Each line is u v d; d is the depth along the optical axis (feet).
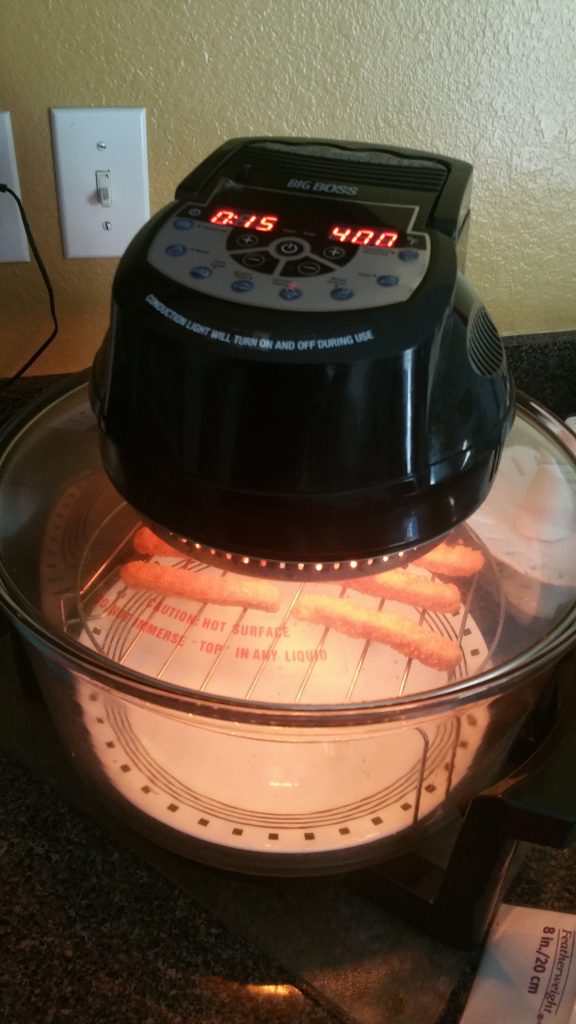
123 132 2.13
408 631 1.62
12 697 2.08
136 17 1.99
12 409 2.40
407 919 1.69
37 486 1.83
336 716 1.35
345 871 1.64
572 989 1.58
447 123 2.25
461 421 1.37
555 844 1.40
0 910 1.70
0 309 2.35
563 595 1.64
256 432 1.26
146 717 1.69
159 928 1.68
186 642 1.60
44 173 2.17
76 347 2.45
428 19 2.09
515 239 2.48
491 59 2.17
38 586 1.65
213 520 1.36
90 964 1.62
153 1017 1.56
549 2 2.10
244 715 1.36
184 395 1.28
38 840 1.81
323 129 2.22
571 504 1.82
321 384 1.22
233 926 1.69
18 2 1.93
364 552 1.38
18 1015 1.55
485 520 1.76
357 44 2.10
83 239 2.26
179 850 1.67
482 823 1.45
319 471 1.27
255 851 1.57
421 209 1.44
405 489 1.33
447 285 1.32
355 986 1.61
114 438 1.40
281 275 1.32
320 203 1.45
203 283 1.32
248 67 2.10
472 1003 1.58
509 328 2.66
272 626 1.64
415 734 1.69
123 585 1.68
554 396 2.77
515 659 1.48
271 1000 1.59
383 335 1.24
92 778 1.76
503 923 1.70
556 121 2.29
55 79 2.04
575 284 2.60
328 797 1.62
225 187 1.50
